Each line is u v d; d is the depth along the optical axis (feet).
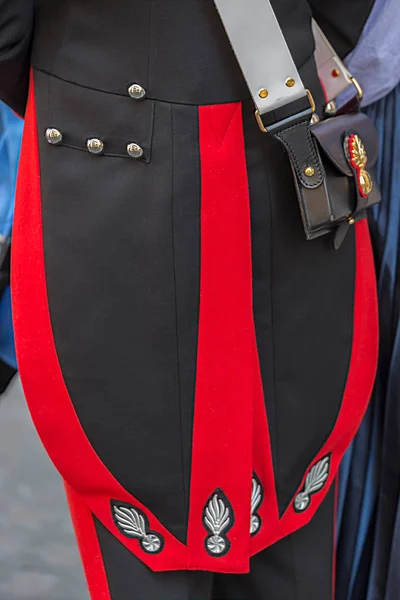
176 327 3.26
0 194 4.16
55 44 3.20
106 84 3.14
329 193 3.23
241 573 3.90
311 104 3.12
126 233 3.20
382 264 4.16
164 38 3.09
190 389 3.33
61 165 3.24
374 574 4.22
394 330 4.16
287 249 3.34
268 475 3.53
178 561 3.53
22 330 3.38
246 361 3.32
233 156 3.17
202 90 3.13
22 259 3.34
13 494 6.85
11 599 5.57
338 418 3.66
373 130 3.46
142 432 3.38
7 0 3.13
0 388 4.20
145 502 3.49
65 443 3.46
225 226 3.20
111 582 3.64
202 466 3.41
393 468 4.12
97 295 3.26
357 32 3.60
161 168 3.15
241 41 3.05
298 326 3.43
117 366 3.32
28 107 3.33
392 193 4.09
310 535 3.82
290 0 3.23
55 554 6.09
